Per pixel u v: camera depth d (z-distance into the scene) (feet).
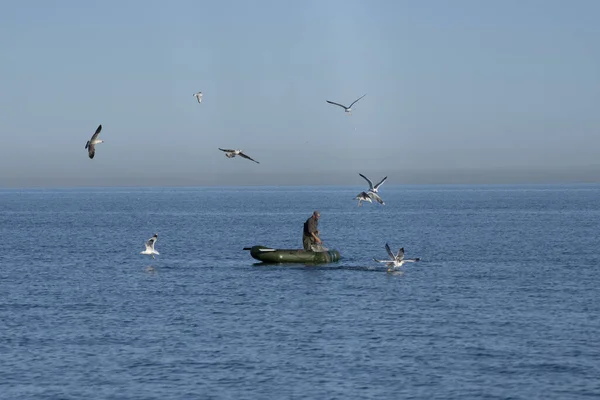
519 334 118.01
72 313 136.46
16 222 457.27
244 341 114.73
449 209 623.77
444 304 143.02
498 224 403.54
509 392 91.35
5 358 106.01
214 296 153.38
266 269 195.62
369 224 414.21
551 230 350.84
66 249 263.90
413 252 244.22
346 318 130.52
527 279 176.65
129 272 194.08
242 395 91.25
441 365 101.81
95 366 102.42
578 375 97.04
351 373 98.78
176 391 92.68
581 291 157.99
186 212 602.85
